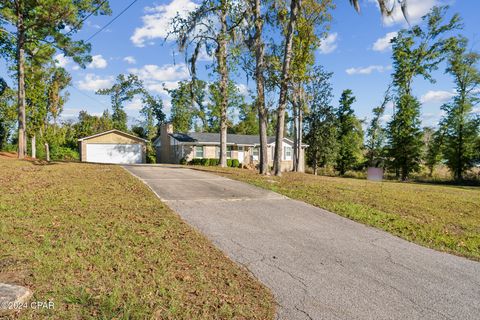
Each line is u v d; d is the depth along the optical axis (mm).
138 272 3818
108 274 3676
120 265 3961
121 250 4484
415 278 4426
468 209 10156
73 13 18078
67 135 38188
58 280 3375
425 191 14898
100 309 2896
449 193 14656
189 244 5129
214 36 16531
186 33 15430
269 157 31781
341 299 3684
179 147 28906
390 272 4598
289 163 32844
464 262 5188
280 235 6113
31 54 20047
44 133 30922
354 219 7676
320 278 4250
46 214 6137
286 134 38594
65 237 4828
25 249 4172
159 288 3465
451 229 7324
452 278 4488
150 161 33562
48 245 4398
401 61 29000
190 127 42469
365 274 4477
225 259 4680
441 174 30688
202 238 5555
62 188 9047
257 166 27172
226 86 22578
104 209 6906
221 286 3748
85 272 3652
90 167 16109
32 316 2695
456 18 26203
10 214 5938
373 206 9492
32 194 7930
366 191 12812
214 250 5020
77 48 19453
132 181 11391
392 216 8219
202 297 3410
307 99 24984
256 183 12469
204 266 4289
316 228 6766
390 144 29891
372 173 11539
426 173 31016
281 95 15273
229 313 3135
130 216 6488
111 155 29766
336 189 12492
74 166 16172
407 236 6559
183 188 10508
